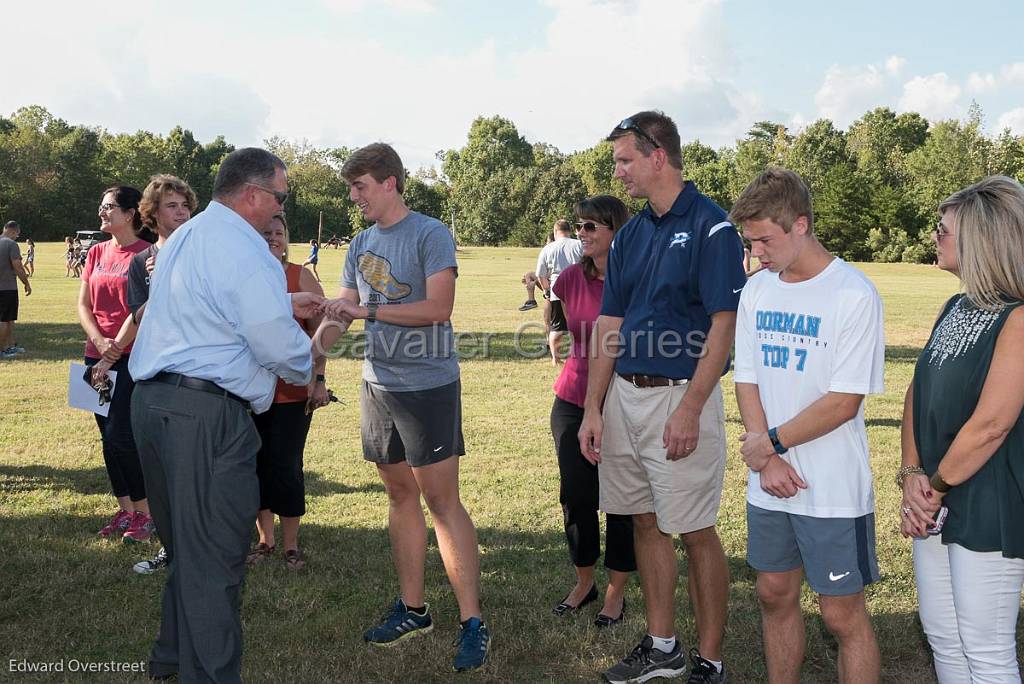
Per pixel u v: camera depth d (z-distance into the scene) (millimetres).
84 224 79188
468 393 9500
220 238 3018
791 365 2715
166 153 94438
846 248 56719
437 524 3639
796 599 2885
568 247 9562
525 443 7191
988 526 2451
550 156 113000
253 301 2949
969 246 2459
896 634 3641
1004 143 56531
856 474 2686
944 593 2703
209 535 2975
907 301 22156
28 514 5199
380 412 3643
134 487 4652
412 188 86250
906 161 66938
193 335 2977
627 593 4176
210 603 2975
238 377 3016
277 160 3160
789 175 2652
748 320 2852
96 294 4676
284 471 4340
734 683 3318
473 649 3436
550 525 5098
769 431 2730
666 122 3229
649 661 3361
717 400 3268
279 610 3922
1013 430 2436
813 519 2689
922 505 2582
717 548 3295
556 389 4023
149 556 4508
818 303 2668
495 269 37281
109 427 4598
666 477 3219
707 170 88375
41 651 3457
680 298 3227
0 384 9641
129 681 3230
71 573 4266
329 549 4695
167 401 2957
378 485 5930
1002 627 2508
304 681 3277
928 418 2596
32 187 75375
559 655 3539
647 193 3260
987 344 2430
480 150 110625
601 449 3482
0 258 11617
